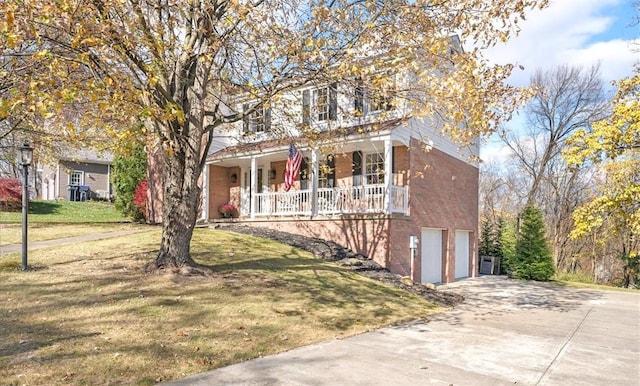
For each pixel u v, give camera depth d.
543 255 21.47
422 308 10.57
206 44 9.02
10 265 9.34
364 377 5.43
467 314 10.55
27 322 6.27
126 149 6.32
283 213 17.38
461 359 6.48
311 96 13.42
